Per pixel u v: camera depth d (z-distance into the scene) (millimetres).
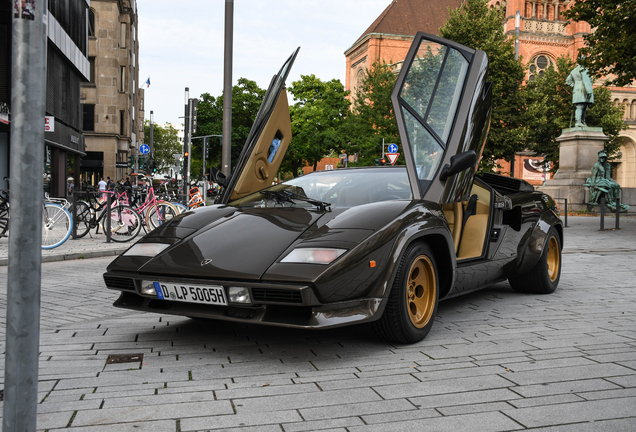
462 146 3943
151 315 4258
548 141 35500
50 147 21031
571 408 2301
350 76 64625
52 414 2229
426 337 3559
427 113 3939
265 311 2916
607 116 35438
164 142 80812
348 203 3795
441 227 3516
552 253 5465
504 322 4020
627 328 3818
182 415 2230
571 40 47938
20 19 1361
